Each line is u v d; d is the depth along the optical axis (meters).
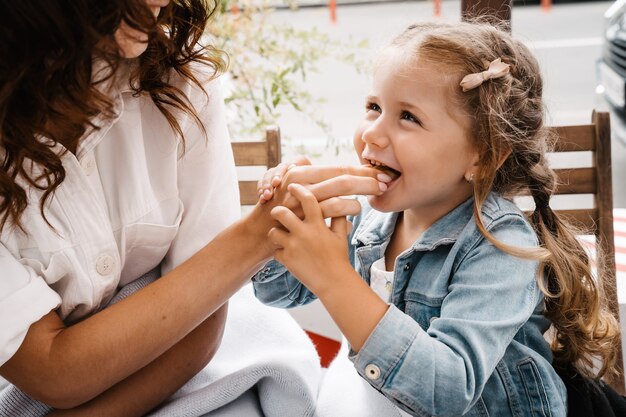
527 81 1.00
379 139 0.91
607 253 1.27
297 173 0.88
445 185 0.93
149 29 0.73
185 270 0.84
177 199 0.97
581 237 1.34
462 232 0.96
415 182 0.92
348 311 0.84
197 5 0.91
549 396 0.95
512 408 0.96
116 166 0.89
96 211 0.84
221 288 0.85
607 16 3.56
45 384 0.78
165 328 0.81
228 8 2.16
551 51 5.14
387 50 0.95
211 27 2.01
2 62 0.70
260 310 1.10
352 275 0.84
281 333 1.06
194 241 1.00
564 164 2.52
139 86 0.90
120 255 0.91
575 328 1.03
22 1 0.67
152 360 0.85
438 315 0.97
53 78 0.74
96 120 0.83
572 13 6.22
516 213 0.96
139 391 0.87
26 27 0.69
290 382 0.90
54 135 0.78
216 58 0.98
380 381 0.84
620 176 3.06
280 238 0.84
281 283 1.09
